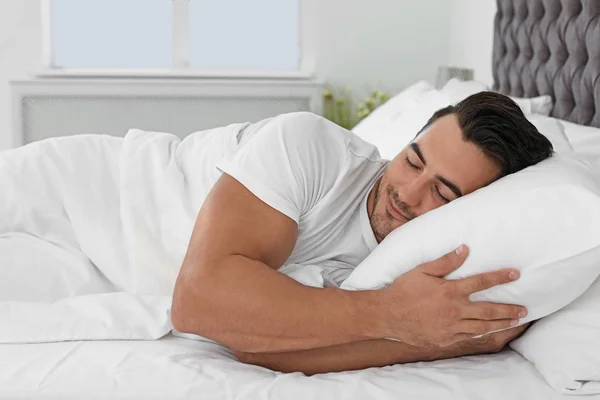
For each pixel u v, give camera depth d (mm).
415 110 2533
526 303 1290
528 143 1425
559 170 1350
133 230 1690
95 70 4262
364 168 1558
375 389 1266
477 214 1312
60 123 4059
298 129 1469
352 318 1292
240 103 4172
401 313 1282
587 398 1249
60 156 1804
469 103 1440
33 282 1644
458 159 1405
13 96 4004
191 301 1327
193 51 4434
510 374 1318
